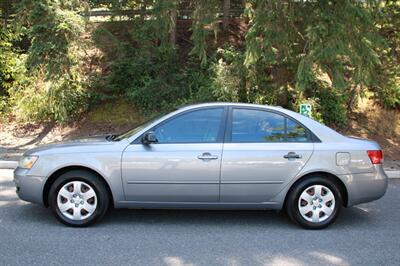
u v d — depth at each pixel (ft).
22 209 22.67
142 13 46.88
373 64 34.14
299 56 34.55
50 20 39.73
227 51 44.50
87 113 45.80
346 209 24.09
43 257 16.62
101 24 47.44
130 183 19.74
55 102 43.14
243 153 19.83
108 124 44.14
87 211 19.98
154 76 47.09
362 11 31.65
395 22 40.14
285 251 17.69
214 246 18.07
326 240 19.07
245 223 21.12
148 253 17.17
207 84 43.55
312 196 20.31
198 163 19.63
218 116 20.42
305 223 20.27
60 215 19.98
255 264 16.31
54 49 40.27
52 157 19.94
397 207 24.71
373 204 25.25
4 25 46.24
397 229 20.80
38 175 19.93
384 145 41.37
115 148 19.88
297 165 20.01
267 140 20.20
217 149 19.80
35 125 44.52
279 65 38.47
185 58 49.29
